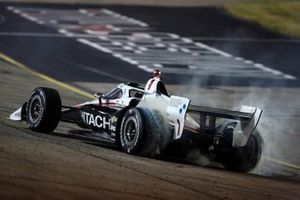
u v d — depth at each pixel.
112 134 45.59
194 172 40.19
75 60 111.12
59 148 41.75
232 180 39.50
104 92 90.62
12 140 42.28
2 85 83.88
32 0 161.75
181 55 121.88
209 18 155.12
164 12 158.25
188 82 102.69
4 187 29.95
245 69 116.81
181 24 147.75
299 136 74.06
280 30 150.00
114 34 134.12
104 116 46.59
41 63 106.50
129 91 46.59
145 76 104.75
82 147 43.94
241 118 42.88
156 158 43.97
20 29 131.38
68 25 138.75
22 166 34.47
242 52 129.00
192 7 164.50
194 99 91.38
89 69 105.81
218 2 169.62
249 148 45.03
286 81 111.38
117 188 32.72
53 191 30.55
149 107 44.56
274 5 165.75
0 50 113.12
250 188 37.59
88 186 32.31
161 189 33.75
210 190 35.16
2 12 146.88
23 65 103.81
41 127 48.22
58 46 120.00
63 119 49.03
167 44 129.75
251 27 150.38
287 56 129.62
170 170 39.47
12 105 67.75
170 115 43.12
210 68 114.25
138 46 125.69
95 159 39.41
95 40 127.50
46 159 37.12
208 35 140.75
